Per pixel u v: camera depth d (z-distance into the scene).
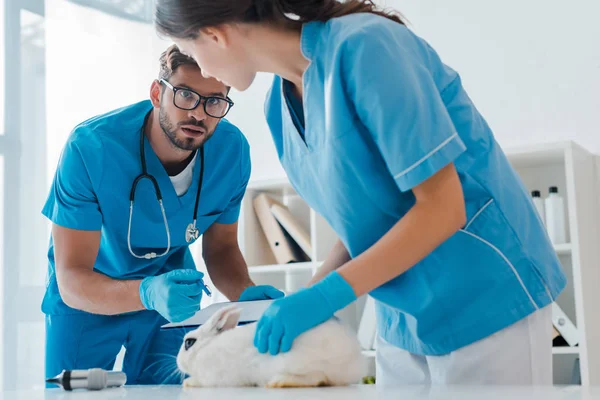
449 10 2.66
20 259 2.44
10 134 2.49
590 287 2.17
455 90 1.08
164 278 1.40
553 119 2.43
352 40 0.96
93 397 0.90
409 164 0.91
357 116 0.99
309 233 2.83
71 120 2.64
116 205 1.60
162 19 1.06
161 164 1.64
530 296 1.07
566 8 2.43
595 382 2.10
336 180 1.03
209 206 1.73
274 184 2.65
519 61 2.51
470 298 1.07
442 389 0.89
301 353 0.94
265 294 1.42
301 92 1.14
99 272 1.69
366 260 0.94
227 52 1.06
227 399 0.76
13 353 2.39
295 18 1.05
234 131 1.76
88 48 2.72
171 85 1.52
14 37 2.53
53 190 1.62
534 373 1.06
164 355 1.73
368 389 0.91
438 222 0.92
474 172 1.06
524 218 1.11
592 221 2.28
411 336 1.17
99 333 1.68
